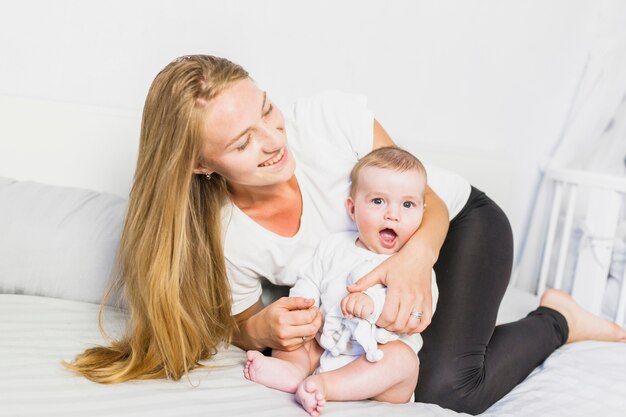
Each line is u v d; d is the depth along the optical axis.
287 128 1.20
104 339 1.14
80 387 0.93
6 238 1.39
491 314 1.20
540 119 2.06
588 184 1.81
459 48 2.07
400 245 1.10
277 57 1.85
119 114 1.71
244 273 1.16
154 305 1.01
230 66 1.00
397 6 1.95
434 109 2.09
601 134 2.04
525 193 2.08
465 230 1.28
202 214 1.11
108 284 1.29
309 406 0.90
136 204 1.03
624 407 1.06
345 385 0.95
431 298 1.01
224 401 0.93
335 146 1.20
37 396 0.88
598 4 1.93
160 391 0.95
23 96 1.71
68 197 1.50
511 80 2.14
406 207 1.09
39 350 1.06
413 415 0.95
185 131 0.95
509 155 2.14
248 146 0.97
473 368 1.12
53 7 1.69
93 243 1.40
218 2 1.77
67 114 1.69
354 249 1.11
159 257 1.01
